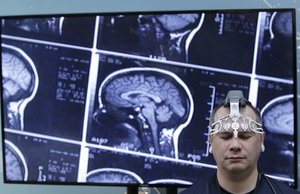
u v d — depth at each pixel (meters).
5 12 2.48
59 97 2.20
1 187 2.43
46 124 2.20
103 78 2.17
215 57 2.09
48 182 2.18
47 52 2.21
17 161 2.21
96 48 2.18
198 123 2.09
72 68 2.19
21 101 2.22
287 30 2.04
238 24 2.08
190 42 2.11
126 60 2.15
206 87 2.09
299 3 2.26
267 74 2.04
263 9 2.06
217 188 1.44
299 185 2.15
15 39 2.24
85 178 2.15
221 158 1.40
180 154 2.09
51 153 2.19
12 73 2.23
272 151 2.02
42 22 2.22
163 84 2.12
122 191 2.37
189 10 2.14
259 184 1.44
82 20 2.19
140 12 2.14
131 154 2.13
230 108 1.44
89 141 2.16
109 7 2.41
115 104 2.15
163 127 2.11
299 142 2.19
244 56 2.07
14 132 2.22
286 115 2.02
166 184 2.09
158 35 2.13
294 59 2.02
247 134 1.40
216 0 2.33
